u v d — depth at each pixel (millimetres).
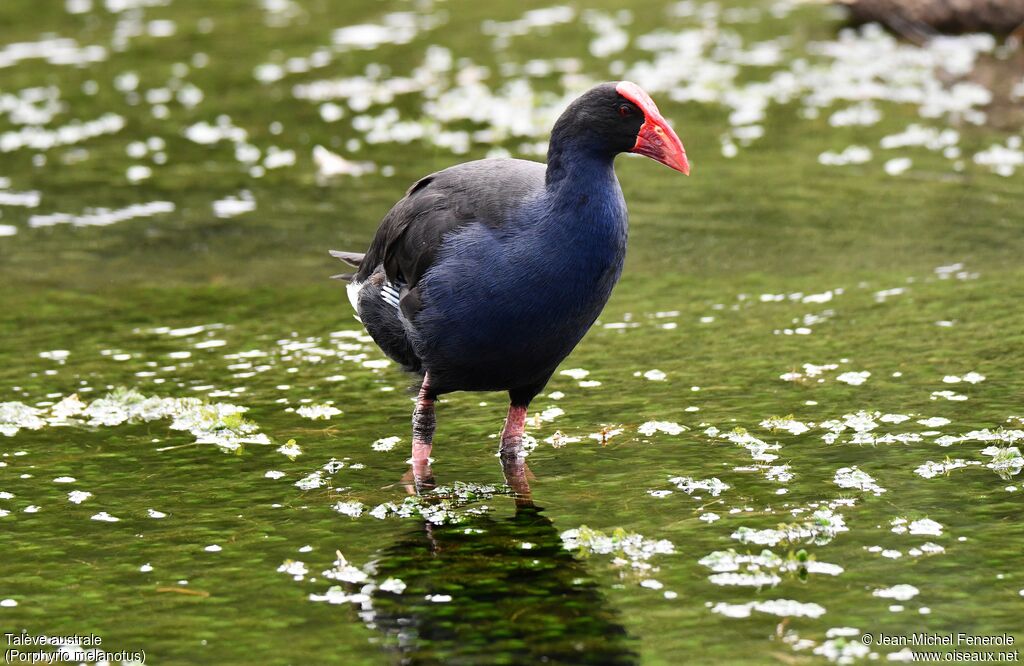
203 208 18734
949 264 15562
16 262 16719
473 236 10195
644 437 11352
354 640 8211
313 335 14211
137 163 20719
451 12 29781
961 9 25547
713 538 9430
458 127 21703
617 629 8219
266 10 30453
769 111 22250
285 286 15820
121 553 9477
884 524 9562
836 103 22484
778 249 16484
